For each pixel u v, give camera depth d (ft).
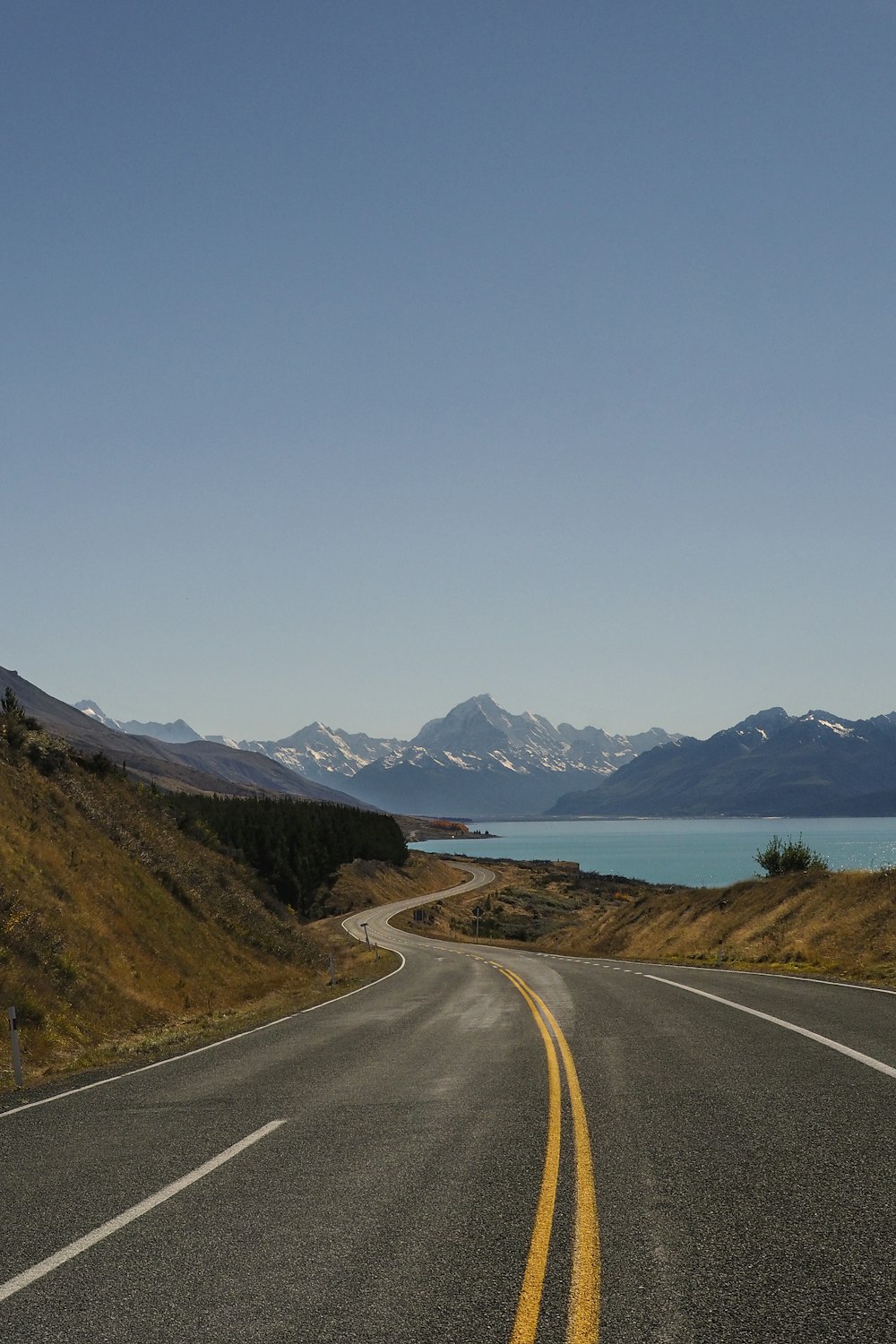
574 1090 36.09
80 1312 17.74
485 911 375.45
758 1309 16.69
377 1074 42.22
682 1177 24.18
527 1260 19.11
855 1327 15.96
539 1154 26.96
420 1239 20.51
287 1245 20.58
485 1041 51.31
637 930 201.57
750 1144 26.99
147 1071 49.32
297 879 325.01
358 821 472.44
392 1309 17.17
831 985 71.87
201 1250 20.52
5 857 86.38
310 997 96.58
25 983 68.23
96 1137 32.50
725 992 69.15
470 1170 25.61
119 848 117.70
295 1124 32.48
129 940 94.89
